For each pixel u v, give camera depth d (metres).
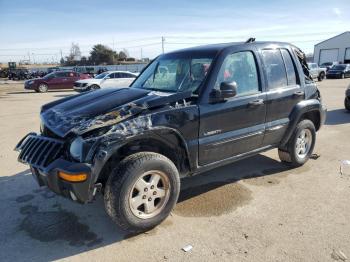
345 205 4.15
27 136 4.00
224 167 5.55
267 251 3.23
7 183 5.02
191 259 3.14
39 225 3.80
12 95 21.38
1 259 3.21
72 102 4.13
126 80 20.95
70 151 3.32
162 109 3.62
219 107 4.02
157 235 3.56
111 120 3.38
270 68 4.75
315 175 5.16
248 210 4.06
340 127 8.62
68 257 3.23
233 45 4.36
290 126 5.04
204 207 4.16
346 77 33.28
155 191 3.59
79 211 4.12
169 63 4.63
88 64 94.00
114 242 3.46
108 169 3.51
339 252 3.20
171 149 3.82
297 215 3.92
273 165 5.62
